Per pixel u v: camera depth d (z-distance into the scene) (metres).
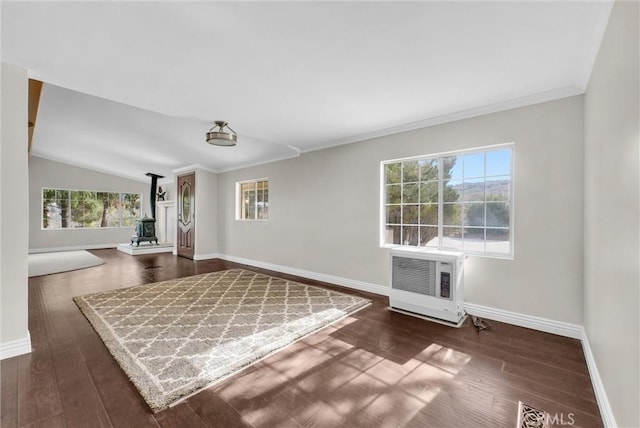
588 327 2.22
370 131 3.86
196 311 3.21
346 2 1.51
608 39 1.55
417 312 3.13
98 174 8.68
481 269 3.02
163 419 1.57
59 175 8.05
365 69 2.25
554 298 2.62
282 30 1.77
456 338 2.55
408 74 2.32
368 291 3.99
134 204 9.43
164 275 5.06
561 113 2.57
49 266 5.74
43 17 1.65
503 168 2.97
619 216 1.39
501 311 2.90
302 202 4.94
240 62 2.16
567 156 2.54
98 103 3.89
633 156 1.20
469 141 3.09
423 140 3.45
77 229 8.35
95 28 1.76
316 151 4.70
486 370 2.05
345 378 1.96
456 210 3.29
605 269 1.67
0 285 2.17
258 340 2.50
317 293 3.92
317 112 3.20
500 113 2.89
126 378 1.94
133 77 2.43
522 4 1.51
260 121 3.52
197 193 6.75
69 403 1.68
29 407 1.65
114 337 2.54
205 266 5.92
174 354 2.25
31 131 4.46
